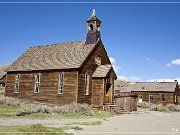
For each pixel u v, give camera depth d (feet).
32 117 68.49
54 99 109.91
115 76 117.60
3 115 67.92
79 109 87.51
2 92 156.87
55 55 124.57
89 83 110.63
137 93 219.41
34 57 133.69
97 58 117.70
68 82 106.83
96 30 118.83
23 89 123.24
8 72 132.67
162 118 92.17
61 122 63.10
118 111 103.71
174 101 207.21
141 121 76.59
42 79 116.47
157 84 220.23
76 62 108.37
